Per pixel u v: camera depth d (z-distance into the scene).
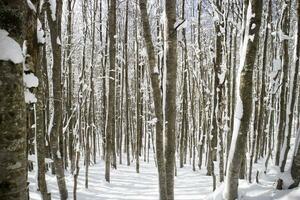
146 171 14.95
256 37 6.25
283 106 9.66
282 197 6.26
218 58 10.45
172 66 5.97
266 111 15.83
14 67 1.97
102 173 13.63
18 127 2.01
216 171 13.60
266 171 10.79
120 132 21.08
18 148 2.01
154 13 16.91
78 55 18.08
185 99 16.45
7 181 1.96
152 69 5.92
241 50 6.98
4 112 1.94
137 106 15.24
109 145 12.08
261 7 6.21
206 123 15.16
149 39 5.88
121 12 18.56
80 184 11.05
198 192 9.79
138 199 9.47
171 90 6.00
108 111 12.30
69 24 12.55
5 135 1.94
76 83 21.00
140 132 20.88
